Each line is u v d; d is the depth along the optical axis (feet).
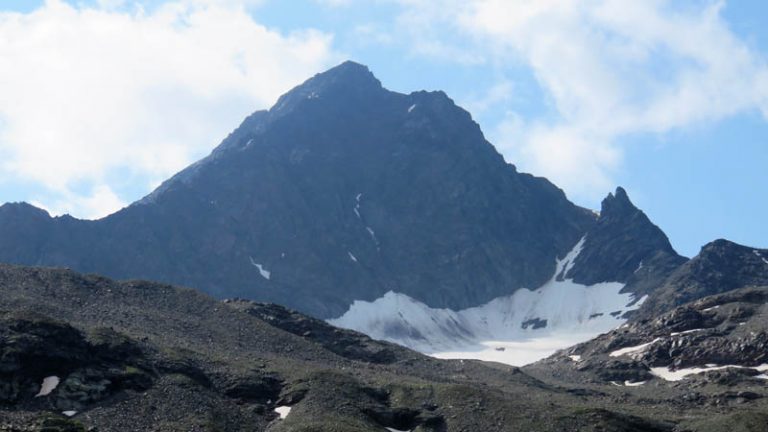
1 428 593.83
